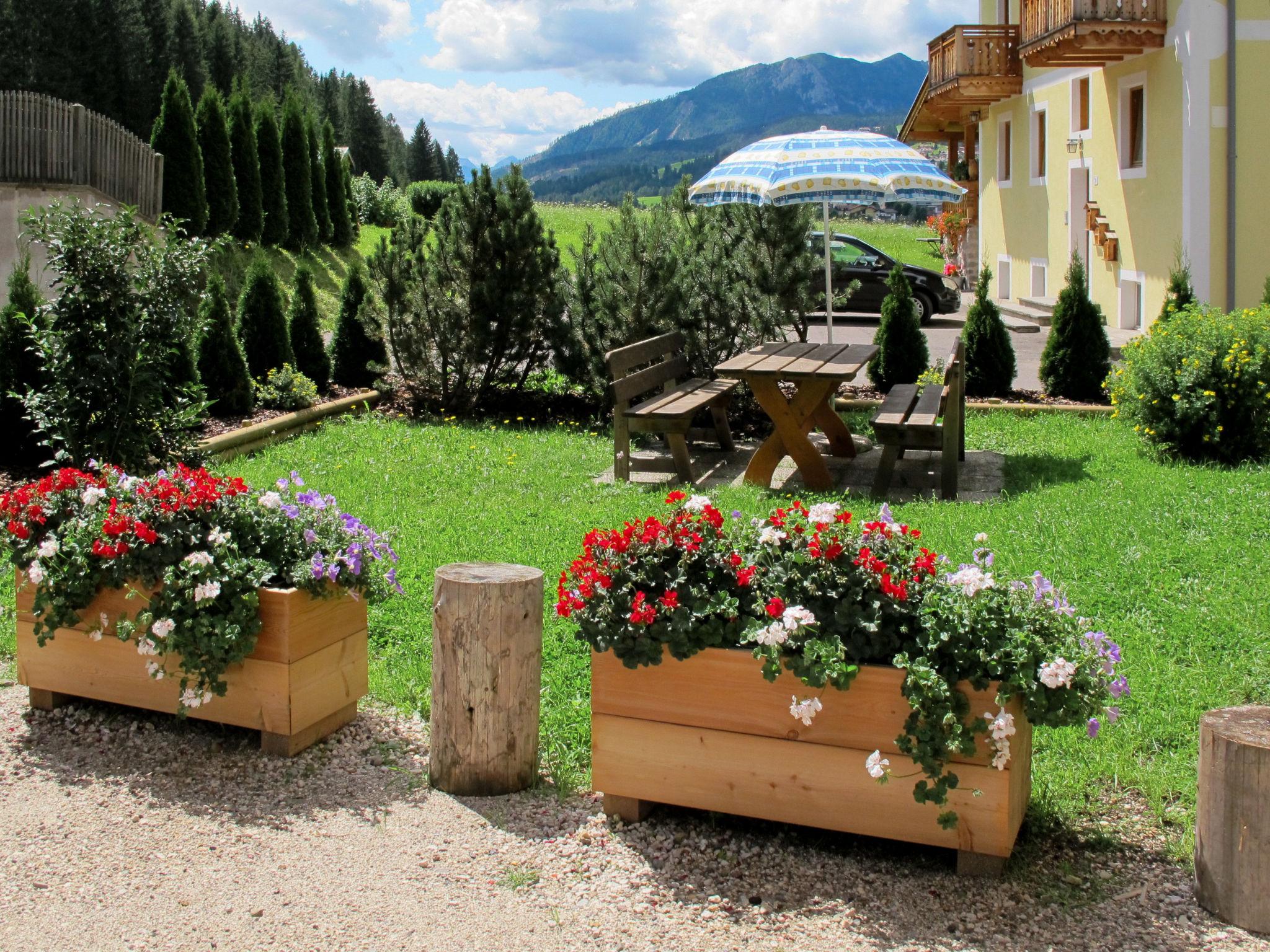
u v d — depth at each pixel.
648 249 11.06
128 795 4.12
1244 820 3.16
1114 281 18.34
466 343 11.63
